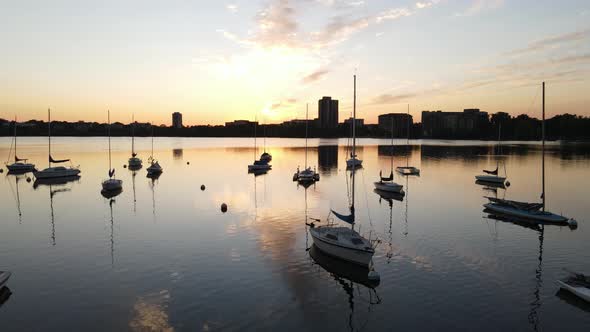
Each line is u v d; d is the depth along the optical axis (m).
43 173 72.50
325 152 166.38
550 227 37.78
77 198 53.25
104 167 94.31
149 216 42.19
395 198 54.66
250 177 77.81
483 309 21.19
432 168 95.56
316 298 22.52
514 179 74.88
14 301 21.83
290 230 36.66
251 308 21.28
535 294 22.95
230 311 20.92
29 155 130.38
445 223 39.41
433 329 19.22
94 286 23.80
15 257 28.81
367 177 79.62
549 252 30.31
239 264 27.69
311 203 50.47
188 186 64.69
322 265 27.58
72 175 76.69
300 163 112.50
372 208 47.41
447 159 122.81
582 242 32.97
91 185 65.44
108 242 32.59
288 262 28.14
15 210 45.34
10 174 81.12
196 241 33.00
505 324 19.67
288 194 57.59
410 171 84.25
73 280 24.66
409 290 23.50
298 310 21.14
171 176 78.44
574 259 28.83
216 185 66.06
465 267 27.11
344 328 19.36
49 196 54.88
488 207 45.69
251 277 25.41
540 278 25.25
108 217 41.69
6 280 23.41
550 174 82.00
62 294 22.70
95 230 36.34
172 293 22.95
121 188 61.69
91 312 20.62
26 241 32.81
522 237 34.41
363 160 122.19
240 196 55.41
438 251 30.48
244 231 36.19
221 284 24.30
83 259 28.42
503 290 23.48
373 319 20.22
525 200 53.16
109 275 25.48
